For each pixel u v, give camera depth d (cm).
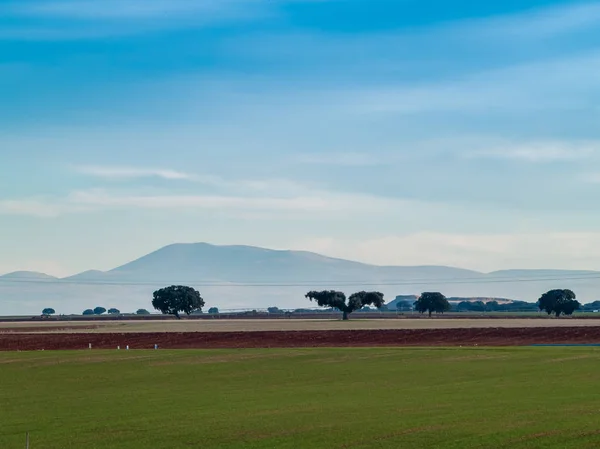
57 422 5775
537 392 6812
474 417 5369
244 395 7219
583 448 4297
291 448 4572
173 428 5334
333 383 8106
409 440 4659
